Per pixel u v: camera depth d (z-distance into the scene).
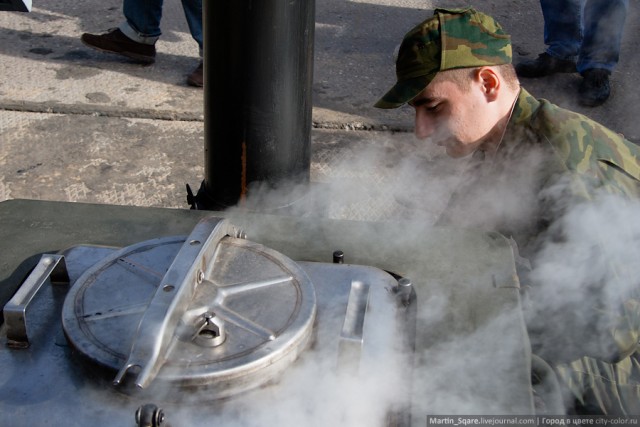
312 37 1.54
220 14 1.44
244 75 1.48
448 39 1.47
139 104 3.52
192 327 0.90
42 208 1.31
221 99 1.53
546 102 1.53
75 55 3.97
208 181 1.67
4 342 0.95
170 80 3.78
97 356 0.86
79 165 3.07
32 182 2.94
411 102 1.57
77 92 3.60
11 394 0.88
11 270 1.13
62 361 0.92
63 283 1.05
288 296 0.96
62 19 4.41
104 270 1.00
